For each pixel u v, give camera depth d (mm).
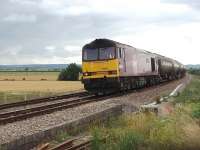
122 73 33312
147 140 13953
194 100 27547
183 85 47625
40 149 12055
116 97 29484
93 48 32625
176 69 79062
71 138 14586
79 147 12992
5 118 17484
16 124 16047
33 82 83000
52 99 29656
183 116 18125
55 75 145500
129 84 36375
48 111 20609
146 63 44969
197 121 17594
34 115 19359
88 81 32594
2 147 11250
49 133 14125
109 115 19453
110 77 32062
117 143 13430
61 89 53156
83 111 19812
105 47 32281
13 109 23484
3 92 46906
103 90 32531
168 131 14781
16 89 54469
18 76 135875
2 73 174500
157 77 53812
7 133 13953
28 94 42688
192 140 13297
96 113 17984
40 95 40250
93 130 15688
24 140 12461
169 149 12992
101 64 32344
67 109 21109
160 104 22641
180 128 15219
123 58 33938
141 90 39281
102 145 13375
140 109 20328
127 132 14547
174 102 25734
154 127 15875
